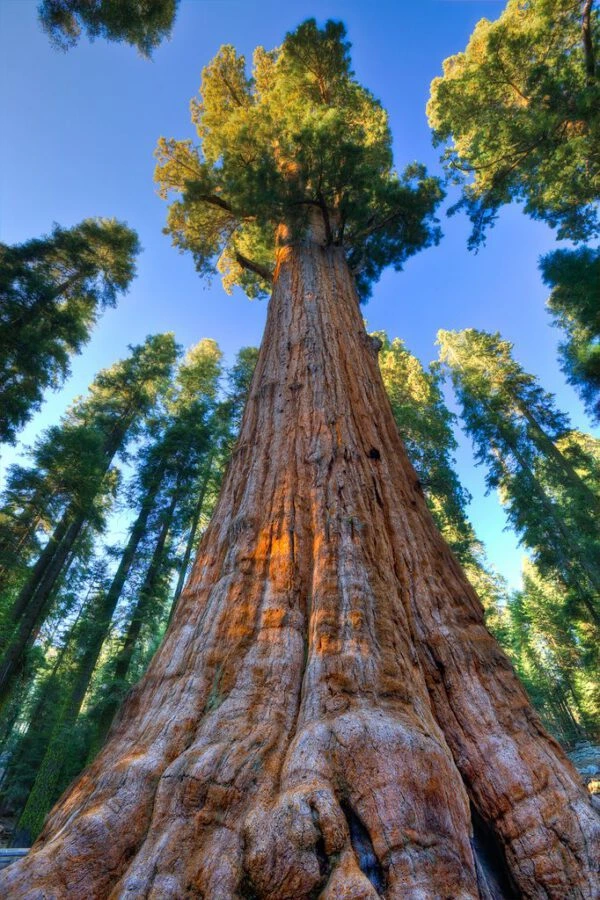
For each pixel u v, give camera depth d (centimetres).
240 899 136
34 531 1606
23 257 1427
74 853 152
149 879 142
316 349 525
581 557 1612
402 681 214
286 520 321
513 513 1964
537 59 1397
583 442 2542
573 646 2602
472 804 199
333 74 1317
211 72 1602
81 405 2377
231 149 1030
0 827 1138
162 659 265
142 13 943
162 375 2391
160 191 1523
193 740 200
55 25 957
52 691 1521
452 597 298
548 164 1348
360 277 1179
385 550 309
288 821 150
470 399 2217
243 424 472
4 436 1242
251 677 225
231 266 1719
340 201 896
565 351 1500
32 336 1255
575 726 2833
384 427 461
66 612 1897
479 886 169
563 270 1162
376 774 166
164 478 1648
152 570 1383
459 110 1605
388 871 142
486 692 233
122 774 184
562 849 169
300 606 269
